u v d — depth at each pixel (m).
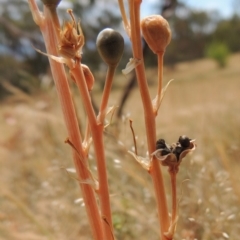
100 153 0.09
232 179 0.19
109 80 0.09
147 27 0.09
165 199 0.09
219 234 0.16
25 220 0.26
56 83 0.10
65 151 0.31
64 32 0.09
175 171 0.09
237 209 0.18
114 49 0.09
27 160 0.37
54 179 0.27
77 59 0.09
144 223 0.20
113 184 0.22
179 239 0.16
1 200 0.27
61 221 0.24
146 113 0.09
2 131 0.52
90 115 0.09
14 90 0.40
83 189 0.10
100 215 0.10
